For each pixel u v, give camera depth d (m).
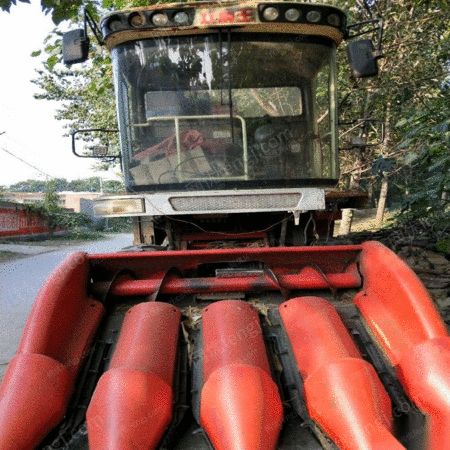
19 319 6.70
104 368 2.69
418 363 2.34
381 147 8.94
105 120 12.24
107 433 1.99
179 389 2.50
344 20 4.12
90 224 35.31
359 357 2.40
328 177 4.43
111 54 4.27
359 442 1.93
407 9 8.27
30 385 2.25
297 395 2.46
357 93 8.70
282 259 3.46
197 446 2.25
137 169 4.26
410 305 2.59
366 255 3.21
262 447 1.96
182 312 3.08
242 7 3.87
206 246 4.71
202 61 4.08
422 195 5.55
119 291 3.16
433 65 8.58
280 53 4.11
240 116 4.18
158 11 3.88
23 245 21.83
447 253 5.40
